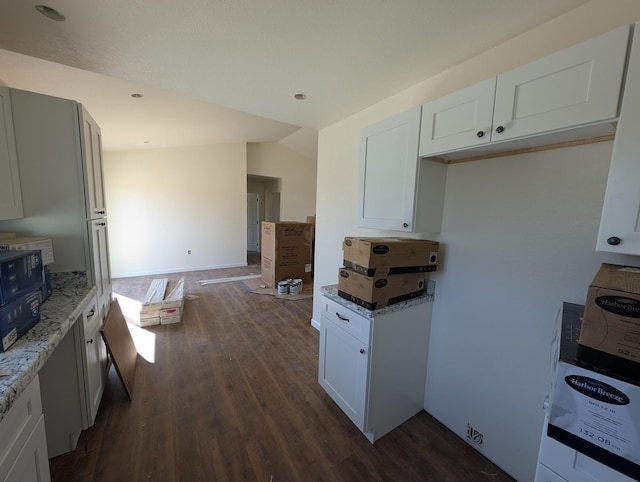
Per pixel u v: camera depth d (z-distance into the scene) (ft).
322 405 6.56
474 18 4.07
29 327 3.87
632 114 2.67
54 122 5.28
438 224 5.78
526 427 4.70
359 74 5.77
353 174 8.35
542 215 4.34
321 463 5.10
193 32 4.43
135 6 3.84
